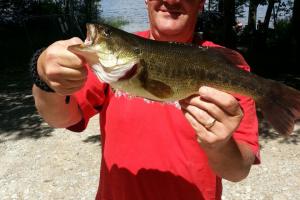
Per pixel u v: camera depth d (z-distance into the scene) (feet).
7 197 5.29
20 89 11.75
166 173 1.93
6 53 16.80
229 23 15.19
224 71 1.68
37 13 21.59
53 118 1.85
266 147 6.60
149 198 1.94
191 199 1.94
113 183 2.01
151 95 1.61
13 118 8.78
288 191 5.22
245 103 1.88
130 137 1.97
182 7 2.03
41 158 6.43
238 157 1.73
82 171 5.91
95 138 7.14
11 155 6.63
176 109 1.94
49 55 1.47
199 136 1.56
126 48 1.57
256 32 16.03
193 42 2.16
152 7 2.07
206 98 1.53
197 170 1.93
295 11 14.38
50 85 1.54
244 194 5.15
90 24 1.59
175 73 1.61
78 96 1.94
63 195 5.30
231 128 1.54
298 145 6.64
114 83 1.58
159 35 2.09
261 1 17.60
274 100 1.73
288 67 13.61
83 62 1.49
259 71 13.35
